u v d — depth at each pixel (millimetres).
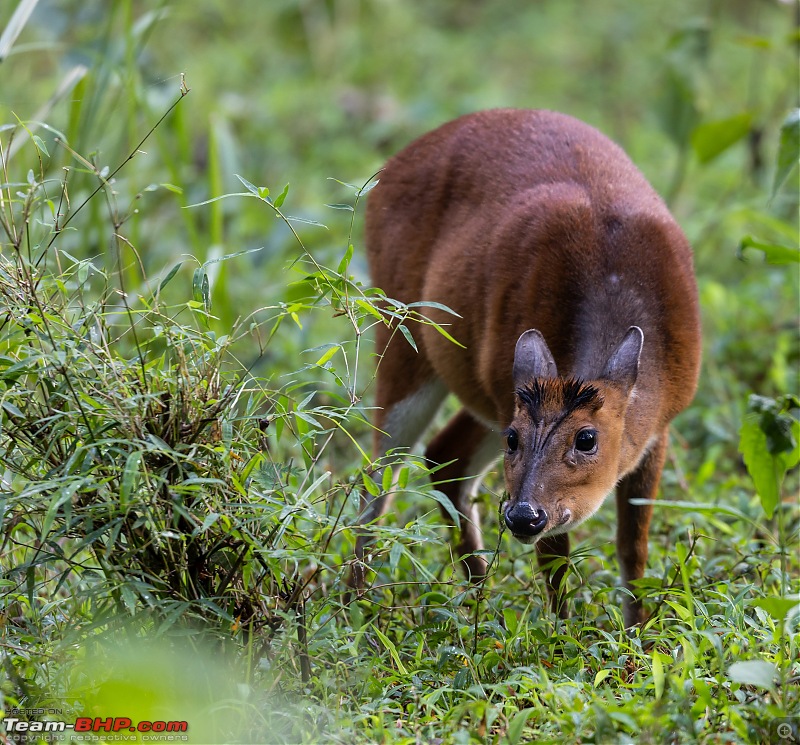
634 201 10180
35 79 20359
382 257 11719
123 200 15531
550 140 10781
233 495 7883
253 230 17703
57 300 8977
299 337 14422
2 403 7645
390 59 23969
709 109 17469
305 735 7422
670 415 10016
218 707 7320
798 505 11227
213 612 7867
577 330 9625
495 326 10102
